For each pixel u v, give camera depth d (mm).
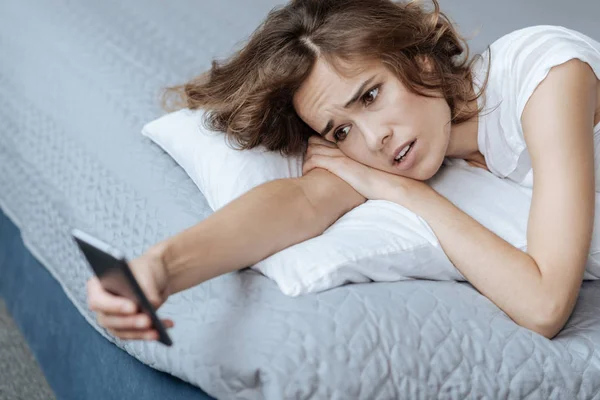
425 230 1109
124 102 1533
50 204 1496
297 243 1117
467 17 1841
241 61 1261
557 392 991
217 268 1018
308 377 903
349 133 1184
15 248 1740
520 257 1056
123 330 882
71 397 1396
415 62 1172
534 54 1178
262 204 1104
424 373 951
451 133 1236
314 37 1154
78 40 1790
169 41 1773
